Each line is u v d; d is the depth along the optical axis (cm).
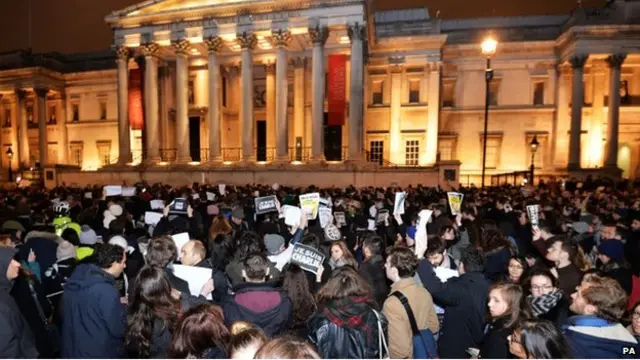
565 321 415
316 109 3359
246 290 429
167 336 385
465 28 4459
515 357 363
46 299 571
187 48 3694
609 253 748
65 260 623
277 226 950
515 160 4303
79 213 1236
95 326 407
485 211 1441
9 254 419
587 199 1716
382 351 375
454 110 4378
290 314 446
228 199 1515
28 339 422
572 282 559
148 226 1112
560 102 4159
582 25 3753
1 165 5478
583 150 4144
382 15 4441
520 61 4275
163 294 396
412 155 4234
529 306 418
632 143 4141
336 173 3216
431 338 448
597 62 4009
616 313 367
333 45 3909
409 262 464
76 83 5203
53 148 5312
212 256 740
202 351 317
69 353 416
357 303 376
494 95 4341
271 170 3331
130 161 3919
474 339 482
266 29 3441
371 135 4331
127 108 3906
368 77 4334
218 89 3616
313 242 618
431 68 4094
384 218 1127
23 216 1099
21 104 5066
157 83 3947
